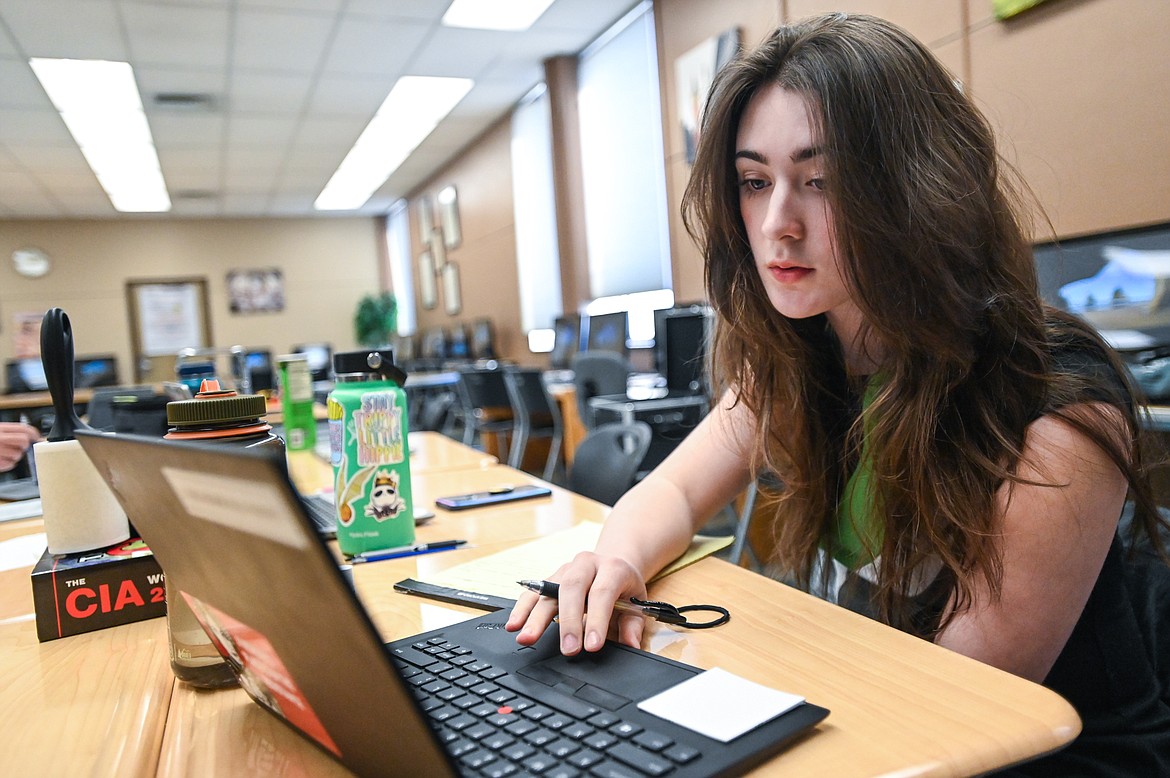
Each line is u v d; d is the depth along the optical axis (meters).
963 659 0.64
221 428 0.73
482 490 1.53
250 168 8.39
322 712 0.47
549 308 6.99
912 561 0.83
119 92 5.85
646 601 0.75
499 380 5.39
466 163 8.46
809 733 0.52
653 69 5.16
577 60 6.08
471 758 0.47
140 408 1.49
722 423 1.09
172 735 0.58
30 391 7.48
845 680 0.61
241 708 0.62
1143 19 2.30
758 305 0.95
